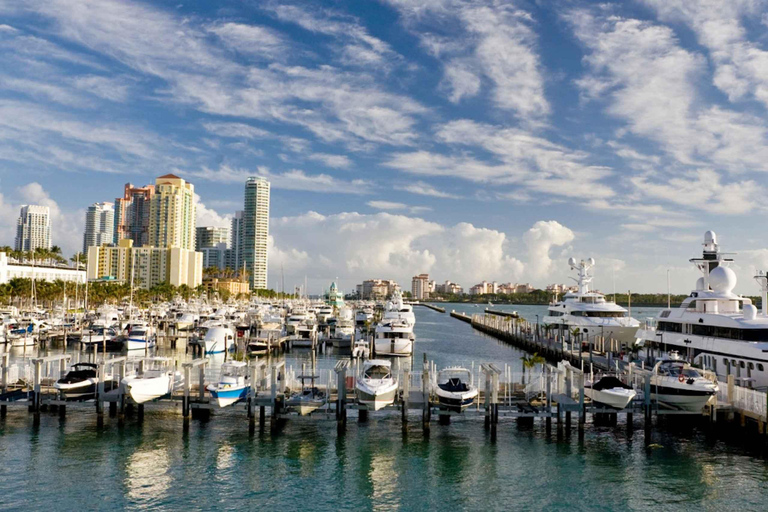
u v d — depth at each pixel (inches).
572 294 3811.5
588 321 3319.4
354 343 3777.1
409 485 1371.8
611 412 1708.9
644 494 1325.0
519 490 1346.0
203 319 5349.4
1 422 1815.9
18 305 7239.2
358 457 1545.3
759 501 1289.4
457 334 5802.2
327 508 1250.6
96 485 1349.7
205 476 1409.9
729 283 2335.1
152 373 1855.3
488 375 1718.8
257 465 1482.5
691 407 1690.5
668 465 1497.3
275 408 1720.0
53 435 1694.1
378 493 1326.3
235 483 1371.8
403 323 3828.7
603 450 1606.8
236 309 7214.6
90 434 1706.4
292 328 4475.9
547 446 1640.0
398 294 5821.9
